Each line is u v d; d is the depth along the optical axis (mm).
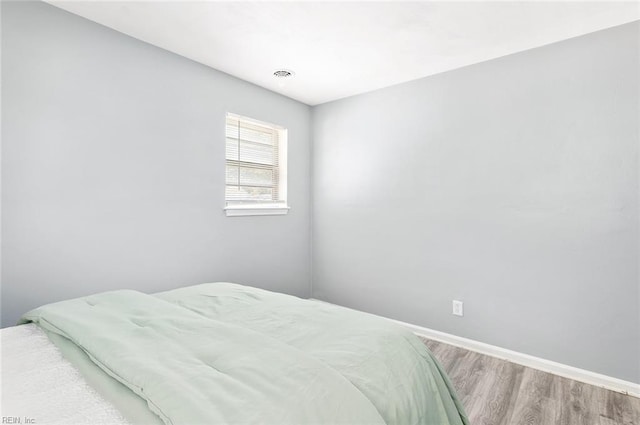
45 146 1790
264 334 1225
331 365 1004
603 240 2010
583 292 2078
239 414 732
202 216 2555
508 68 2342
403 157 2883
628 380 1940
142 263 2201
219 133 2662
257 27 2012
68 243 1876
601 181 2012
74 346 1089
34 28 1744
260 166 3146
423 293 2781
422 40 2152
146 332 1121
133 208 2152
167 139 2326
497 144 2395
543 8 1793
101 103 1999
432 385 1151
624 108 1940
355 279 3236
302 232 3492
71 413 777
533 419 1705
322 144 3475
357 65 2541
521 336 2309
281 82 2896
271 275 3150
